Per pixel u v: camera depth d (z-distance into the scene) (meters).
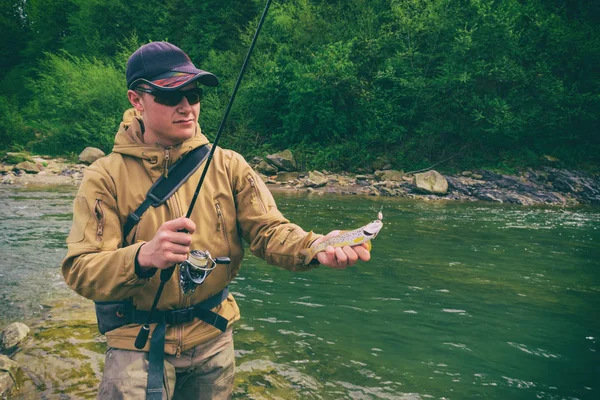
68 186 13.62
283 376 2.81
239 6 25.58
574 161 17.44
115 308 1.48
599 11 19.91
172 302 1.46
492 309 4.23
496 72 16.72
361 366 3.00
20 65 39.44
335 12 22.03
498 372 2.99
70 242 1.38
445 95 17.81
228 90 21.14
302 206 10.54
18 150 21.39
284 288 4.73
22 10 44.25
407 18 18.64
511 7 18.09
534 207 12.52
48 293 4.29
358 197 13.12
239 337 3.39
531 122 17.06
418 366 3.04
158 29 28.97
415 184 14.53
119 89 23.34
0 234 6.75
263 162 17.06
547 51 18.20
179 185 1.50
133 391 1.38
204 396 1.58
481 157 17.67
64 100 23.41
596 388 2.80
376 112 18.14
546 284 5.07
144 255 1.25
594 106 17.36
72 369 2.82
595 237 8.00
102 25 31.69
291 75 20.19
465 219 9.66
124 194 1.47
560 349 3.39
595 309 4.29
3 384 2.54
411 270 5.54
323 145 18.84
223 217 1.55
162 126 1.48
